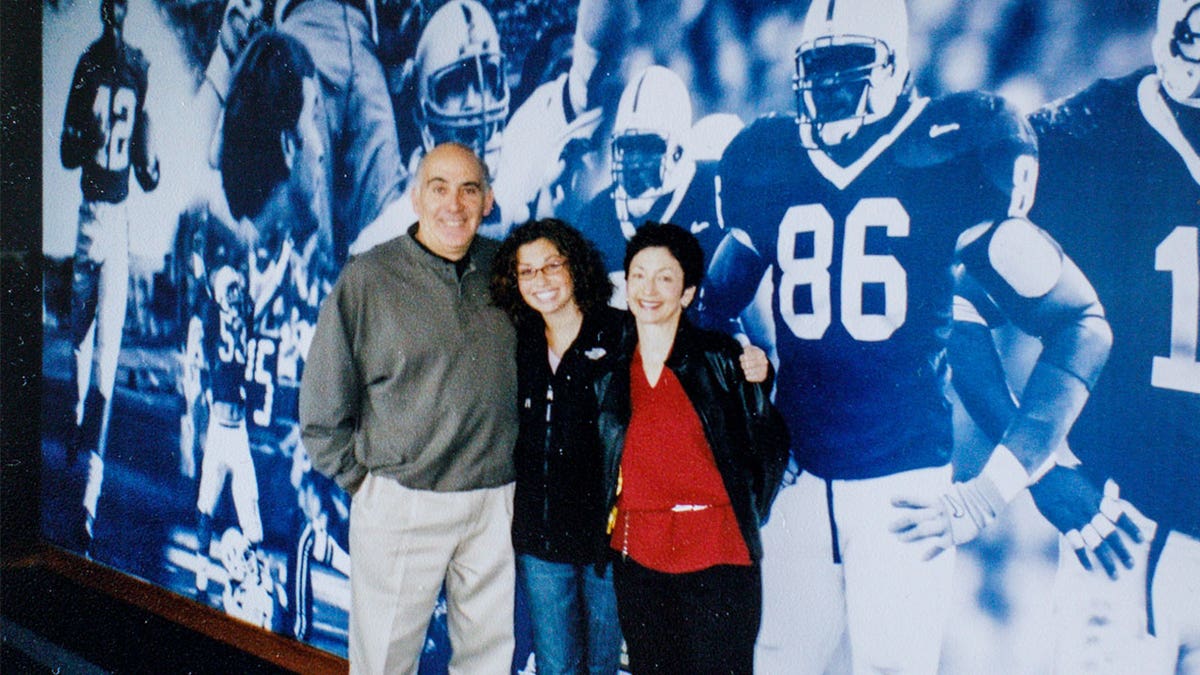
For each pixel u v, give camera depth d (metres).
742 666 1.54
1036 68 1.54
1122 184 1.49
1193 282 1.44
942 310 1.66
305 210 2.54
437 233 1.78
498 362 1.83
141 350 3.03
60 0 3.15
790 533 1.85
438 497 1.83
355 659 1.93
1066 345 1.55
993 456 1.63
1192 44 1.41
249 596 2.74
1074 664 1.58
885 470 1.74
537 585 1.77
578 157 2.07
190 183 2.83
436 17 2.25
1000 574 1.64
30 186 3.30
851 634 1.79
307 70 2.51
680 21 1.91
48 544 3.41
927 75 1.64
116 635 2.73
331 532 2.52
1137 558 1.51
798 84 1.77
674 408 1.55
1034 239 1.57
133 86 2.97
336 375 1.78
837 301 1.76
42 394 3.40
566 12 2.06
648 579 1.57
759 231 1.85
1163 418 1.47
